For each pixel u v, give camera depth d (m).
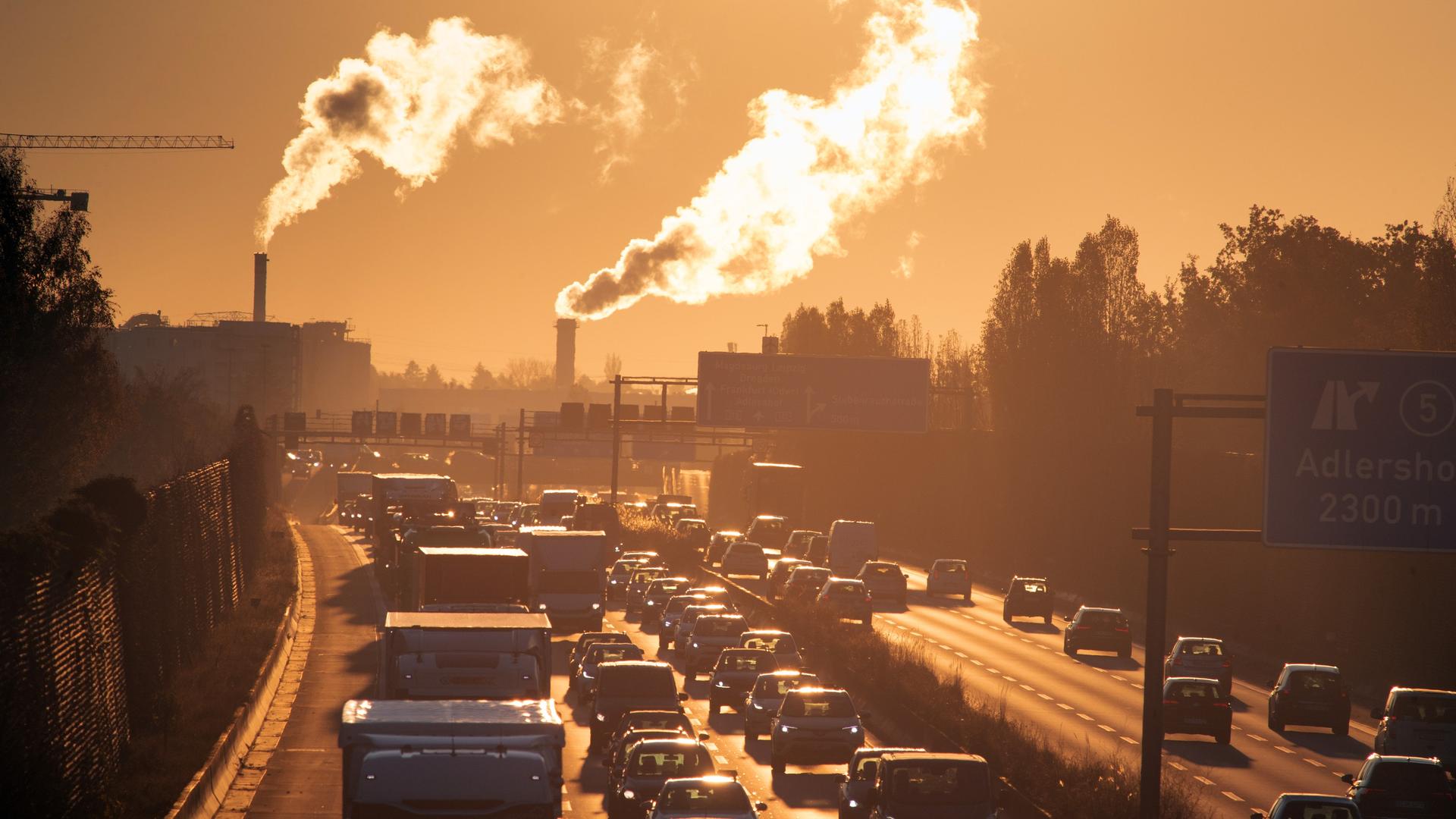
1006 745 119.44
